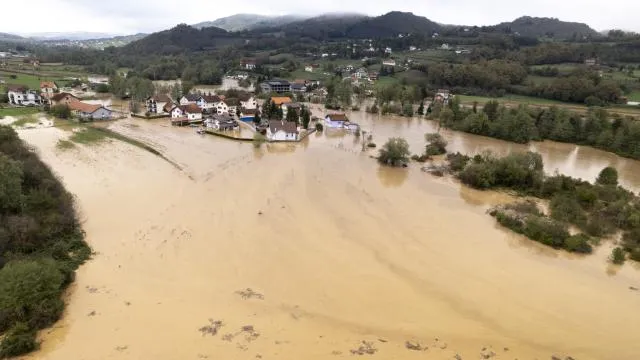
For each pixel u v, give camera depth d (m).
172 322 28.17
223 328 27.81
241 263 36.81
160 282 33.22
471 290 34.53
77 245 37.75
